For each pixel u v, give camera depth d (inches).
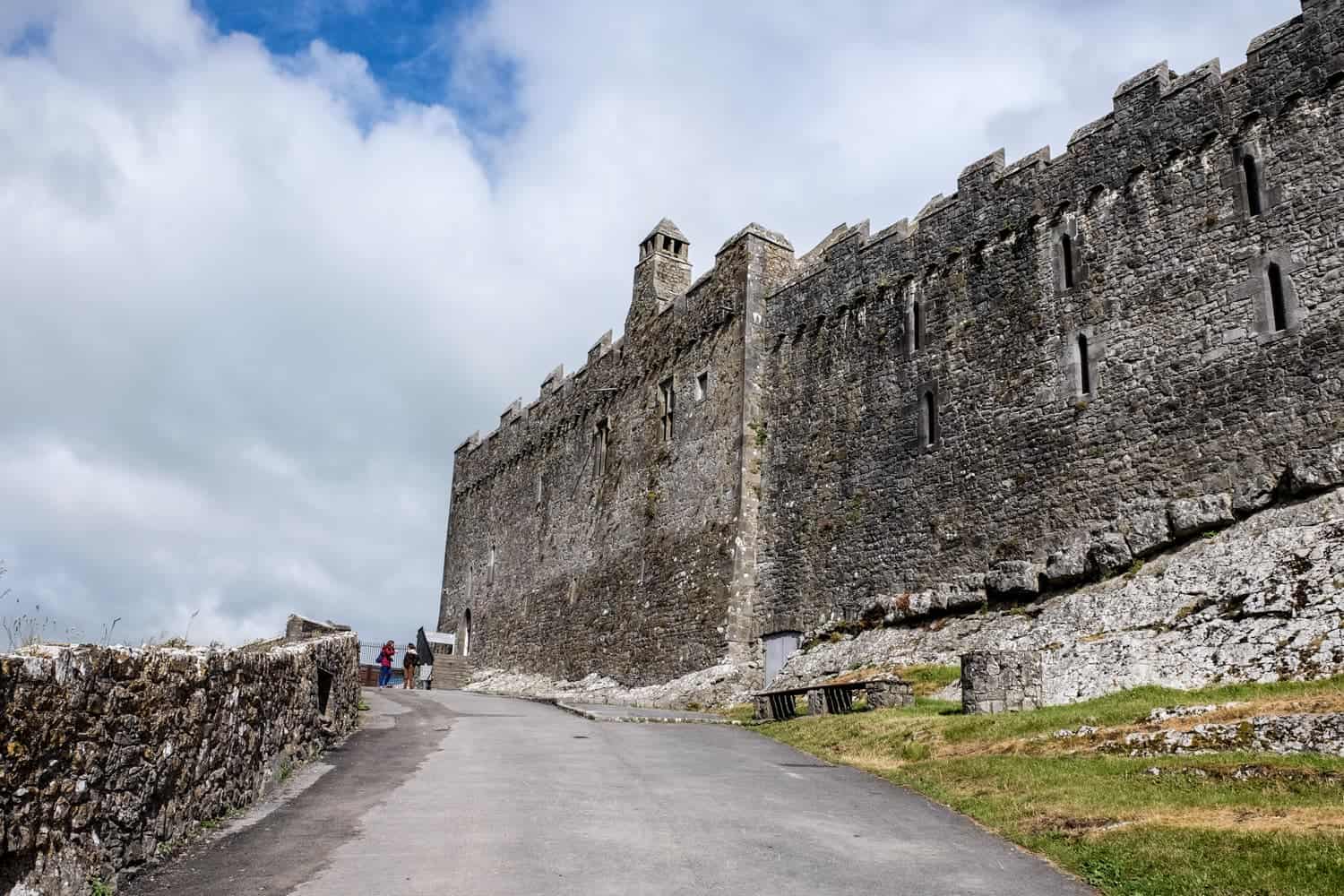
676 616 1298.0
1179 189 824.3
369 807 421.1
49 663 261.7
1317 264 721.0
